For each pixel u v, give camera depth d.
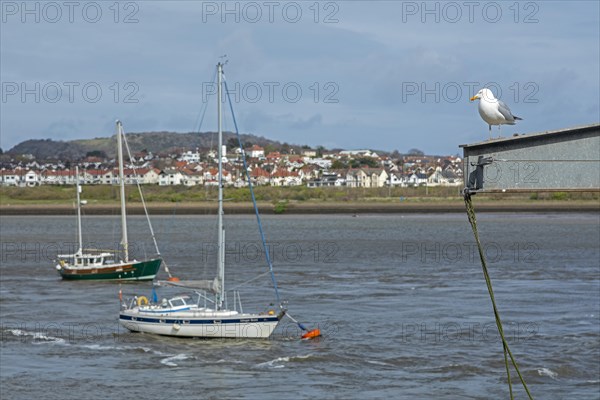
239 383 37.56
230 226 160.25
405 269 79.69
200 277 74.69
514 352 42.53
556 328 48.47
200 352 43.50
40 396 35.56
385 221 172.25
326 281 70.19
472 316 52.53
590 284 67.62
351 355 42.34
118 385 37.28
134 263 72.56
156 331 47.47
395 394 35.66
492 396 35.28
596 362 40.50
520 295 61.44
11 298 62.28
